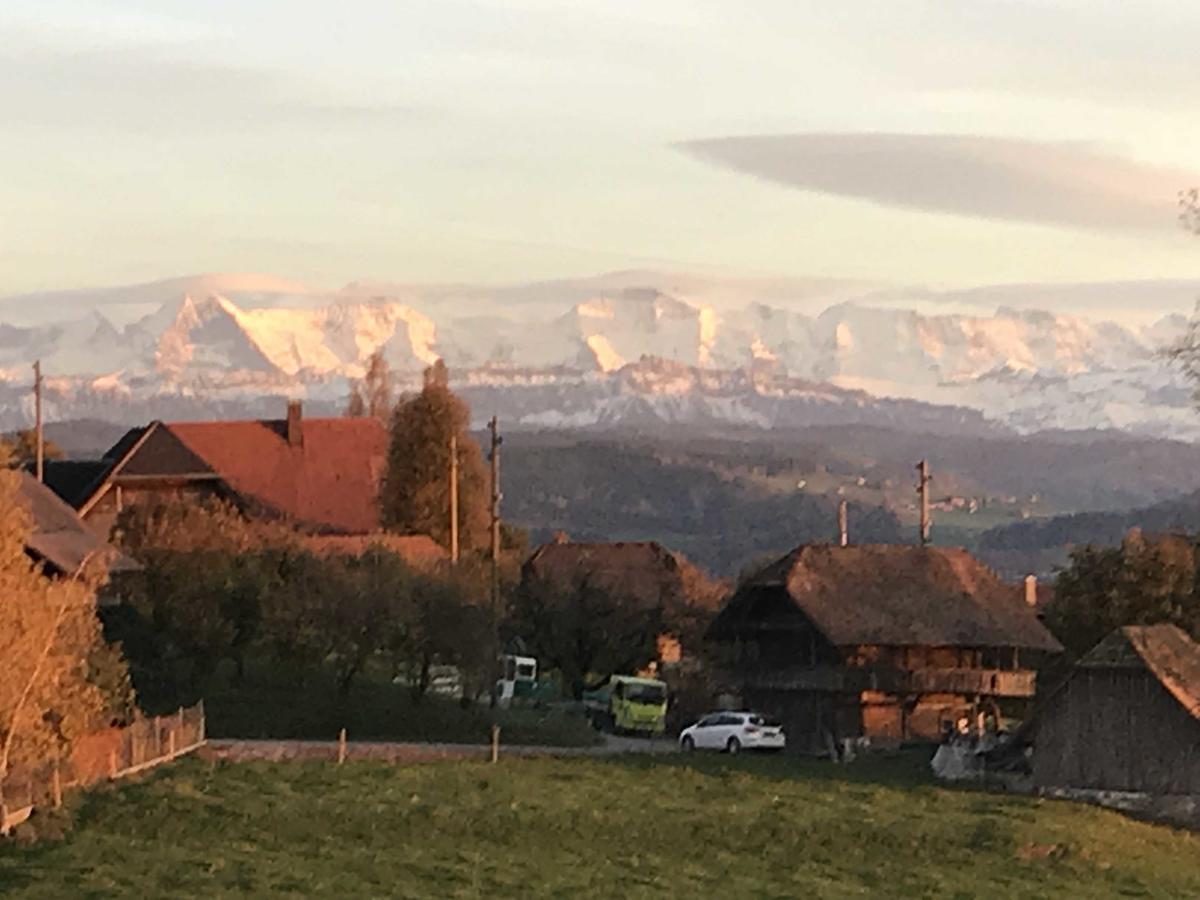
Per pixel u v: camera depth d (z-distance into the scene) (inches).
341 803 1886.1
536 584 3713.1
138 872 1510.8
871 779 2511.1
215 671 3034.0
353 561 3107.8
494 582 3134.8
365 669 3189.0
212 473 4153.5
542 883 1620.3
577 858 1764.3
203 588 2896.2
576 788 2146.9
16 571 1678.2
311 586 2938.0
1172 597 3412.9
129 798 1820.9
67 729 1780.3
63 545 2539.4
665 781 2273.6
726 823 1998.0
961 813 2215.8
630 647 3644.2
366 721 2861.7
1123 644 2554.1
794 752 2942.9
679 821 1987.0
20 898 1397.6
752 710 3233.3
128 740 2018.9
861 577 3169.3
